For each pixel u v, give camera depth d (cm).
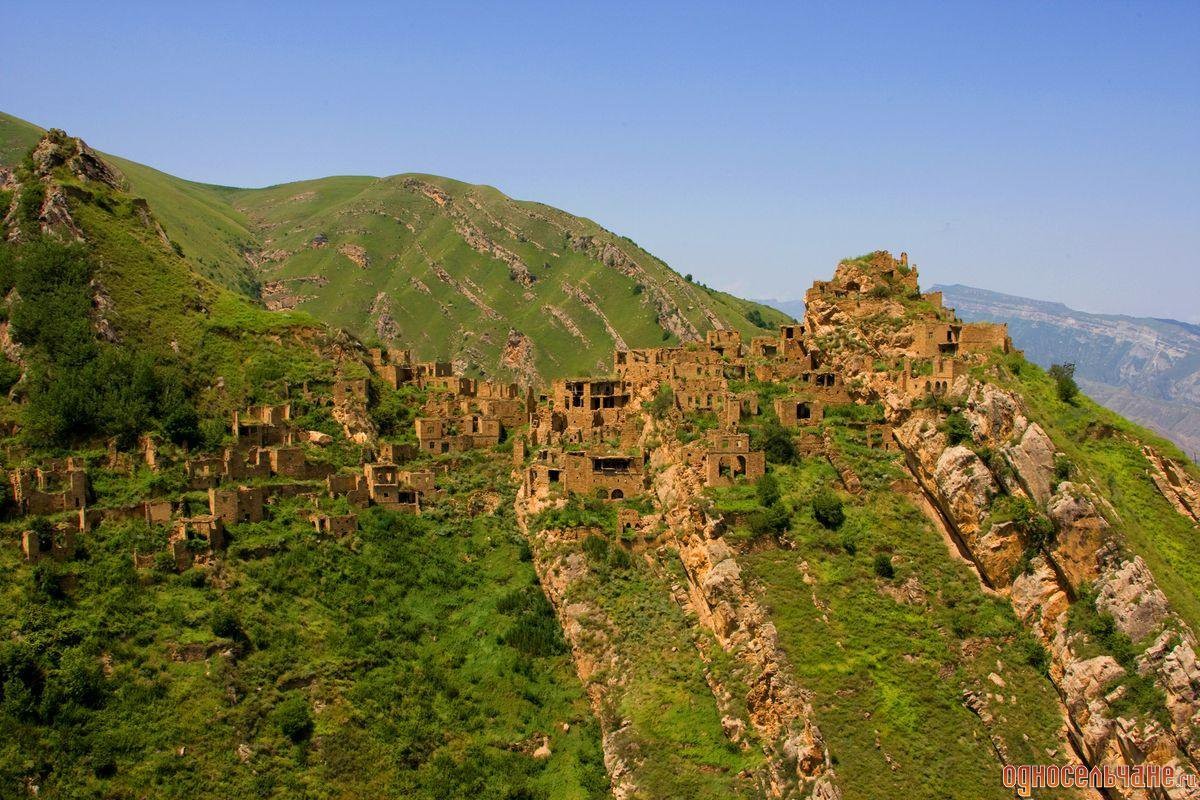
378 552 15912
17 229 19425
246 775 11994
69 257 18938
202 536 14562
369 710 13238
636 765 12706
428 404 19938
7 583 13038
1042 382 16825
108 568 13750
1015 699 12825
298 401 18612
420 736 13112
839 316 17825
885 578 13962
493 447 18875
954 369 15550
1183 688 12150
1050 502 13812
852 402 16862
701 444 15412
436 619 15188
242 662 13225
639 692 13550
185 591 13862
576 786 12812
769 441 15525
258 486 16075
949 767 12006
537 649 14650
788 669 12638
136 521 14550
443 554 16375
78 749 11650
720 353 18862
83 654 12531
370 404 19262
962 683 12862
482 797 12538
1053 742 12506
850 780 11656
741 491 14688
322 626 14262
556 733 13600
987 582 14112
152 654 12900
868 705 12356
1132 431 16412
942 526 14888
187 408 17062
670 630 14150
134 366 17450
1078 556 13475
